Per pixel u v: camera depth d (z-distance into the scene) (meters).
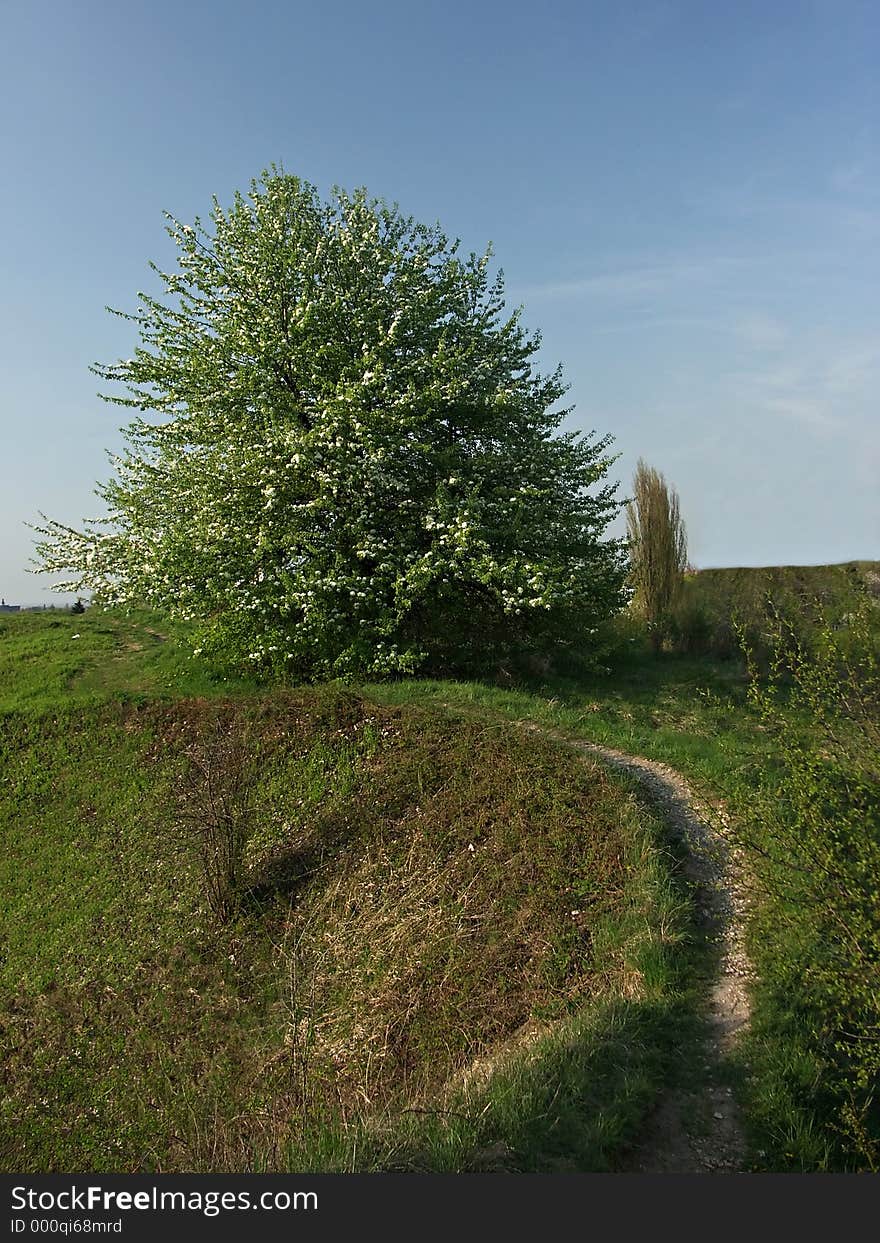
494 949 9.86
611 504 21.36
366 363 18.11
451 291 21.22
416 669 18.94
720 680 19.45
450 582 18.95
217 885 12.23
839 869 6.79
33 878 13.91
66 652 24.19
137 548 19.02
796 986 7.70
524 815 11.98
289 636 18.11
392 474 18.89
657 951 8.57
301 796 14.05
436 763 13.77
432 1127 6.38
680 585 25.03
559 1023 8.22
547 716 15.60
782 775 12.20
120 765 16.42
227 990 10.88
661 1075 6.96
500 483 19.91
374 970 10.33
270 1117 8.51
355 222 21.08
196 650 19.09
